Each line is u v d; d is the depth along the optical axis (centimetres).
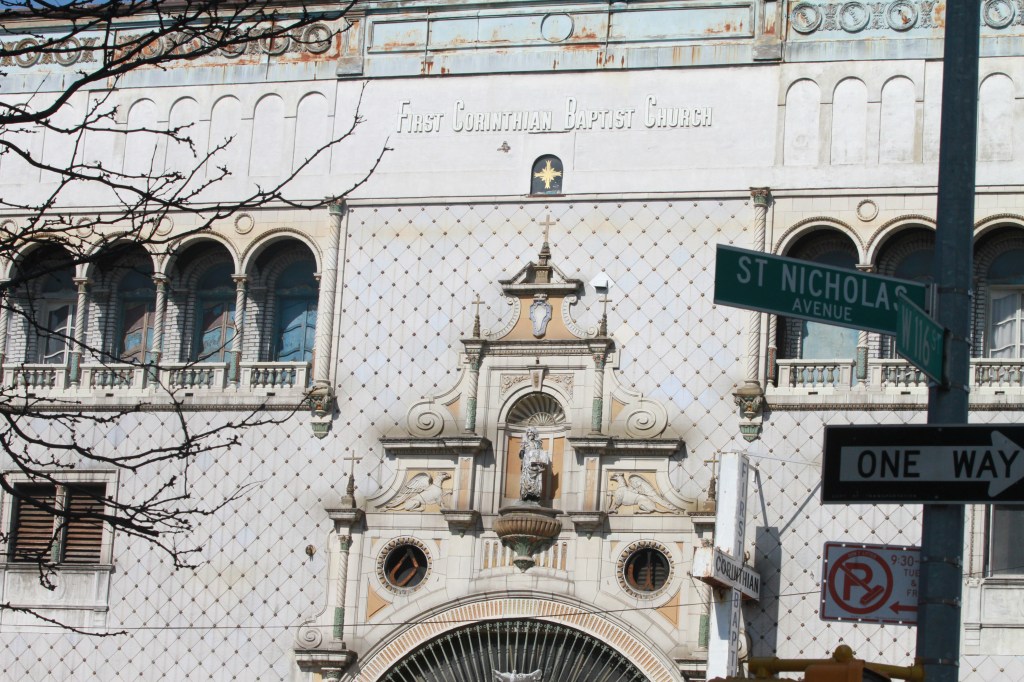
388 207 4912
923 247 4662
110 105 5147
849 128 4688
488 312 4794
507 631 4578
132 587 4769
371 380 4806
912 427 1827
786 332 4716
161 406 4869
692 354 4644
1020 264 4612
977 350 4594
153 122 5109
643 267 4725
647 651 4472
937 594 1812
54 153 5162
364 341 4838
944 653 1802
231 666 4672
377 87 4994
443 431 4738
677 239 4719
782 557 4450
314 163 4972
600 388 4662
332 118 4997
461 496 4662
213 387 4900
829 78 4725
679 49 4831
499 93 4916
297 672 4631
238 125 5053
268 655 4662
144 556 4781
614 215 4772
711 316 4656
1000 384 4466
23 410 2109
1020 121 4600
